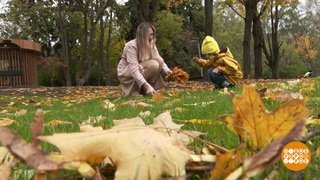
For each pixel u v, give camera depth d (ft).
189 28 110.01
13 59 35.22
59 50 77.61
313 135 3.00
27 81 37.06
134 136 2.11
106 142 2.01
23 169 2.48
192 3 112.57
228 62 18.34
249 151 2.37
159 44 87.76
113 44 71.56
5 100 21.17
